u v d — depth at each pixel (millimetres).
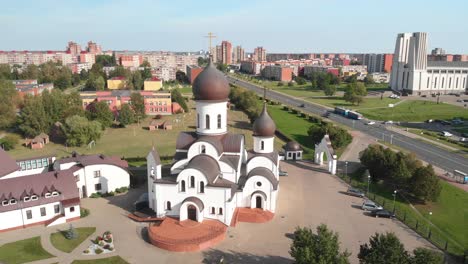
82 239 59750
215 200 63062
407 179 78625
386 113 184250
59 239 59781
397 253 42562
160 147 121438
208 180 62531
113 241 59219
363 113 184500
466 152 115625
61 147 120812
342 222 66812
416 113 183500
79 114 139250
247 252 56156
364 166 95875
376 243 44406
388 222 67188
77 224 65250
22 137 132500
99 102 148125
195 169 62469
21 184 65812
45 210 65625
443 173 94438
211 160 67000
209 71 69438
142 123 159625
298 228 48531
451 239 61281
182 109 183250
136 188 82812
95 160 80062
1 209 62062
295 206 73750
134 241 59344
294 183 87438
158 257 54719
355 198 78500
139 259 54156
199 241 57250
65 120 127500
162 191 64750
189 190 63688
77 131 118875
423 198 74562
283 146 120250
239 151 70312
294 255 44719
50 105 134875
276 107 198500
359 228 64500
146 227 64188
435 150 117625
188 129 150500
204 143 67375
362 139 132000
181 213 62656
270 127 75562
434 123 163875
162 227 61438
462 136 138125
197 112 71125
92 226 64500
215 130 70938
